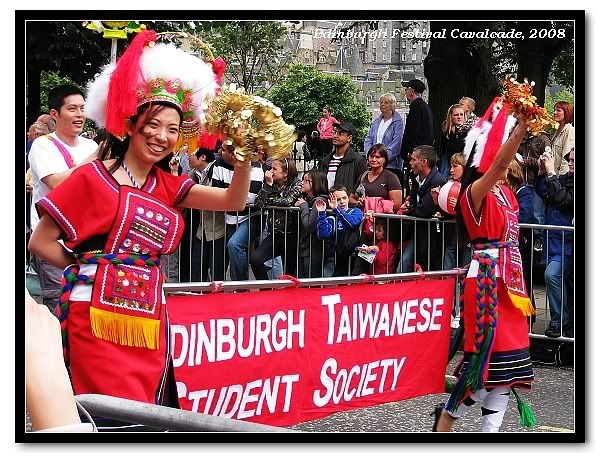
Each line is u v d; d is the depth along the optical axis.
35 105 11.48
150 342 3.44
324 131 7.74
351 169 7.37
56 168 4.80
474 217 4.26
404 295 4.72
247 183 3.58
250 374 4.10
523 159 6.67
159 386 3.49
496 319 4.22
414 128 8.09
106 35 5.30
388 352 4.67
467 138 4.39
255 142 3.49
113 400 1.68
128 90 3.36
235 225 7.11
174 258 7.29
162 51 3.46
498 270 4.27
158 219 3.50
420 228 6.65
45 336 1.36
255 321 4.10
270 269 6.97
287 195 6.82
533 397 5.50
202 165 7.13
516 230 4.35
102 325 3.37
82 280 3.40
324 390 4.39
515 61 10.78
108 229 3.42
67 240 3.43
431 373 4.90
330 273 6.76
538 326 6.76
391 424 4.84
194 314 3.90
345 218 6.63
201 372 3.93
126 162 3.52
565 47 10.90
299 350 4.28
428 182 6.58
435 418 4.40
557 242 6.33
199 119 3.62
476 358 4.23
